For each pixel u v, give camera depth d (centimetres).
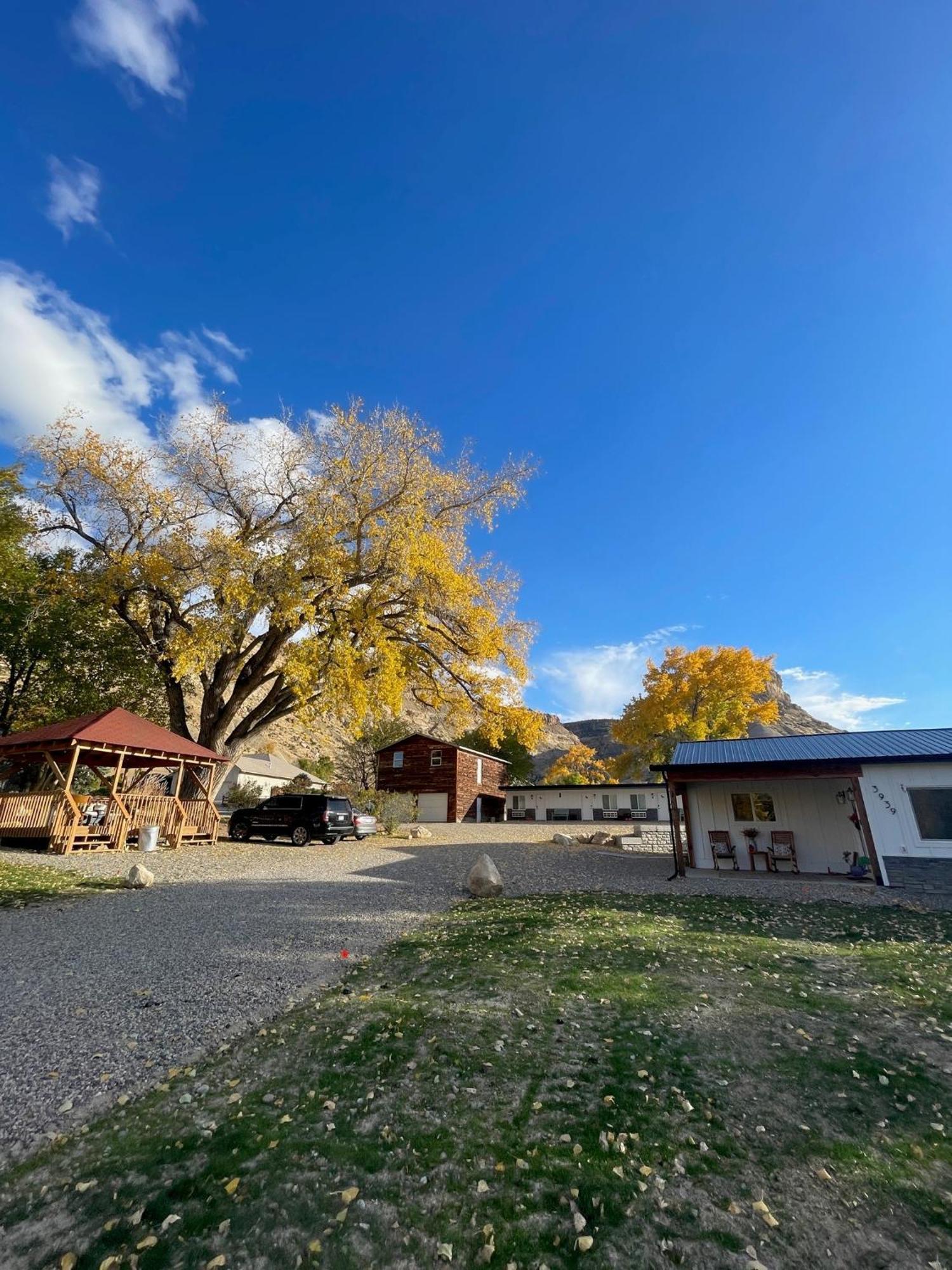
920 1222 268
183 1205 283
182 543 2006
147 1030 490
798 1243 257
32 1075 416
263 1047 458
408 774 3684
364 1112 365
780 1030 482
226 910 937
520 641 2261
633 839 2233
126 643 2450
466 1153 323
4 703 2369
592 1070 416
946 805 1297
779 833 1552
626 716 4822
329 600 1941
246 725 2262
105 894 1048
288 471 2086
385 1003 548
